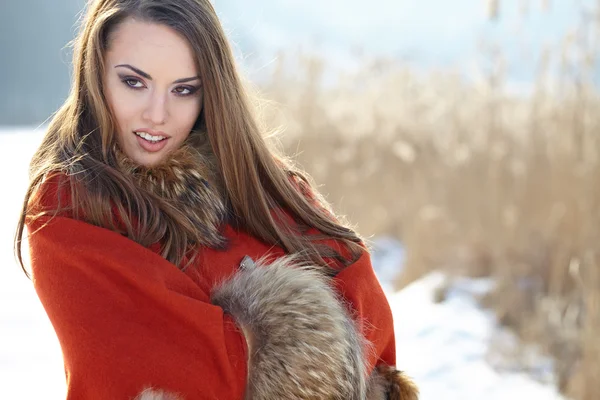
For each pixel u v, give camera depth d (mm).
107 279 1505
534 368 4227
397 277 6094
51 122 1750
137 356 1446
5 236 6605
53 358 3988
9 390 3525
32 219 1578
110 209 1571
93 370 1440
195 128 1827
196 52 1647
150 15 1608
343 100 7137
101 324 1463
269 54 7016
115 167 1627
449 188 6016
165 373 1445
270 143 2119
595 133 4824
